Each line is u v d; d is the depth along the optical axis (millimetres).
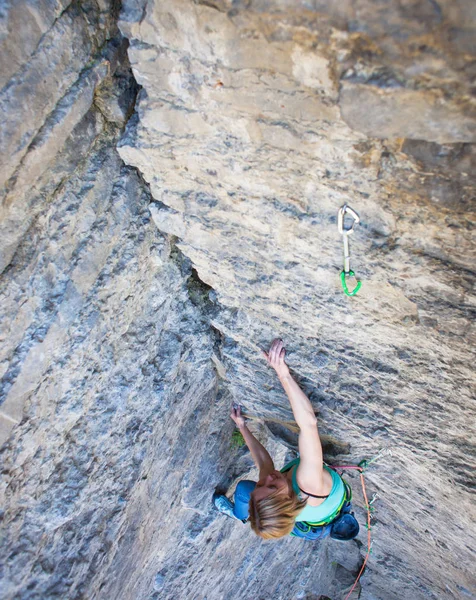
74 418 2879
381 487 4125
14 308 2271
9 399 2395
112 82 2229
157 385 3439
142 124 2195
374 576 6941
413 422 3051
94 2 1966
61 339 2562
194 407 4039
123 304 2914
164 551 4406
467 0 1205
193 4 1623
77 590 3219
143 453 3539
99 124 2322
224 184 2354
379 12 1327
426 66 1388
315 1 1391
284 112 1828
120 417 3258
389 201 1991
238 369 3658
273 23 1519
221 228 2645
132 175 2625
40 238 2273
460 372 2568
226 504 4469
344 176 1984
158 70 1938
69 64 1944
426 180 1812
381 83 1498
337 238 2303
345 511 3527
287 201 2270
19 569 2809
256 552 5738
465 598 5352
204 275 3146
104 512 3400
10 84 1754
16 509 2754
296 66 1620
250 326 3289
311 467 3176
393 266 2254
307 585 7227
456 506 3459
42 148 2004
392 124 1634
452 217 1898
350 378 3105
